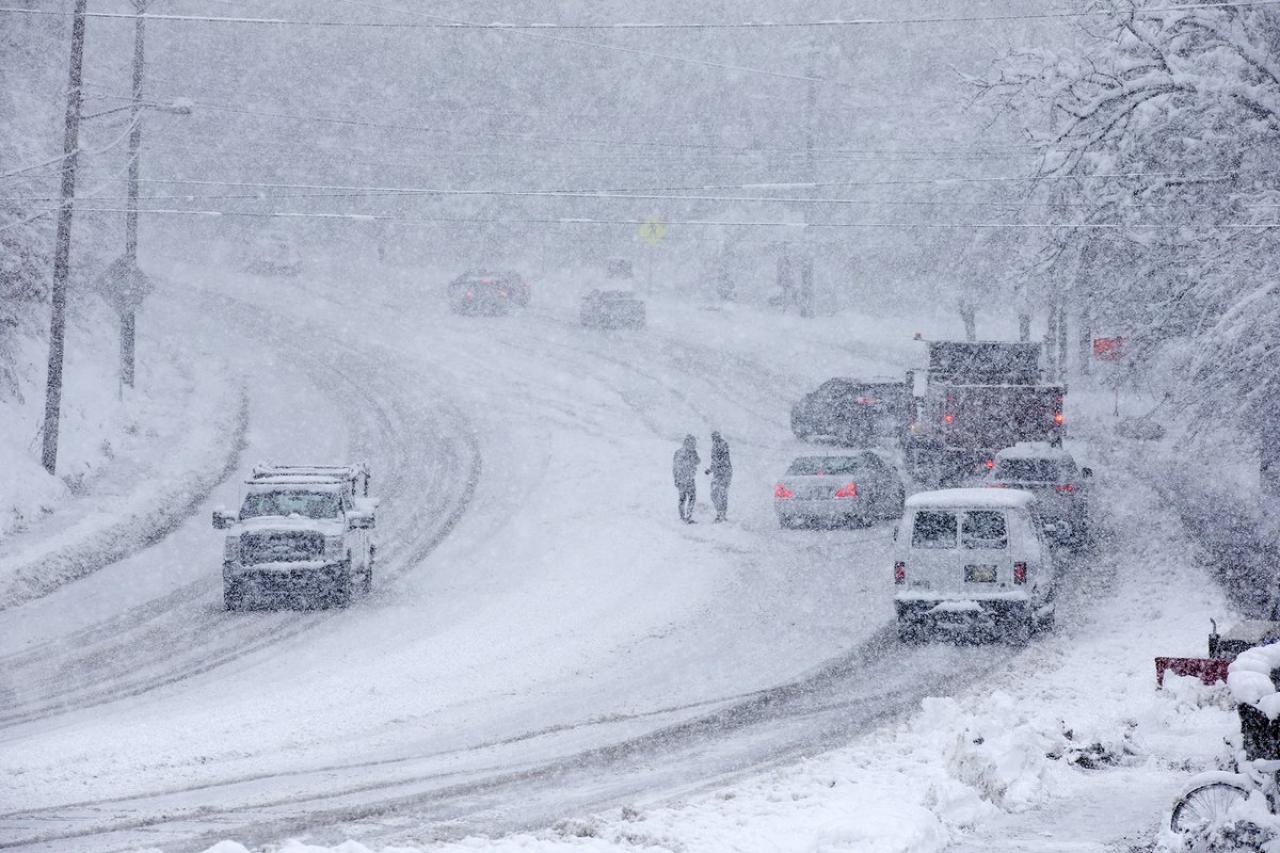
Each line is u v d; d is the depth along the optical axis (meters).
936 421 141.38
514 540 120.25
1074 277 119.00
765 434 176.00
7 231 145.38
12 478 121.00
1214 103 109.56
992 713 54.94
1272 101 107.69
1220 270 111.12
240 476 148.12
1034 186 121.38
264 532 92.19
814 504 123.00
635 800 45.38
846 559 110.00
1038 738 53.38
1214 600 92.25
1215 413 111.25
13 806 45.25
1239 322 106.12
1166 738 56.34
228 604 92.62
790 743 55.94
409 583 103.75
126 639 83.19
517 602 94.56
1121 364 125.12
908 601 81.06
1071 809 44.28
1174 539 118.56
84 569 107.06
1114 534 123.38
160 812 43.91
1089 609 92.50
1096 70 114.88
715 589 99.06
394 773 50.72
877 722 60.22
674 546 116.06
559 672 73.75
